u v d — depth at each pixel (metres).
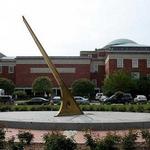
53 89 80.31
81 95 72.25
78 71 81.56
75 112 21.84
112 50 82.50
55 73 21.86
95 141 12.09
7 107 30.52
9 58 88.06
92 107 29.27
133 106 29.61
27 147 12.98
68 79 81.44
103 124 17.91
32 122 18.44
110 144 11.74
